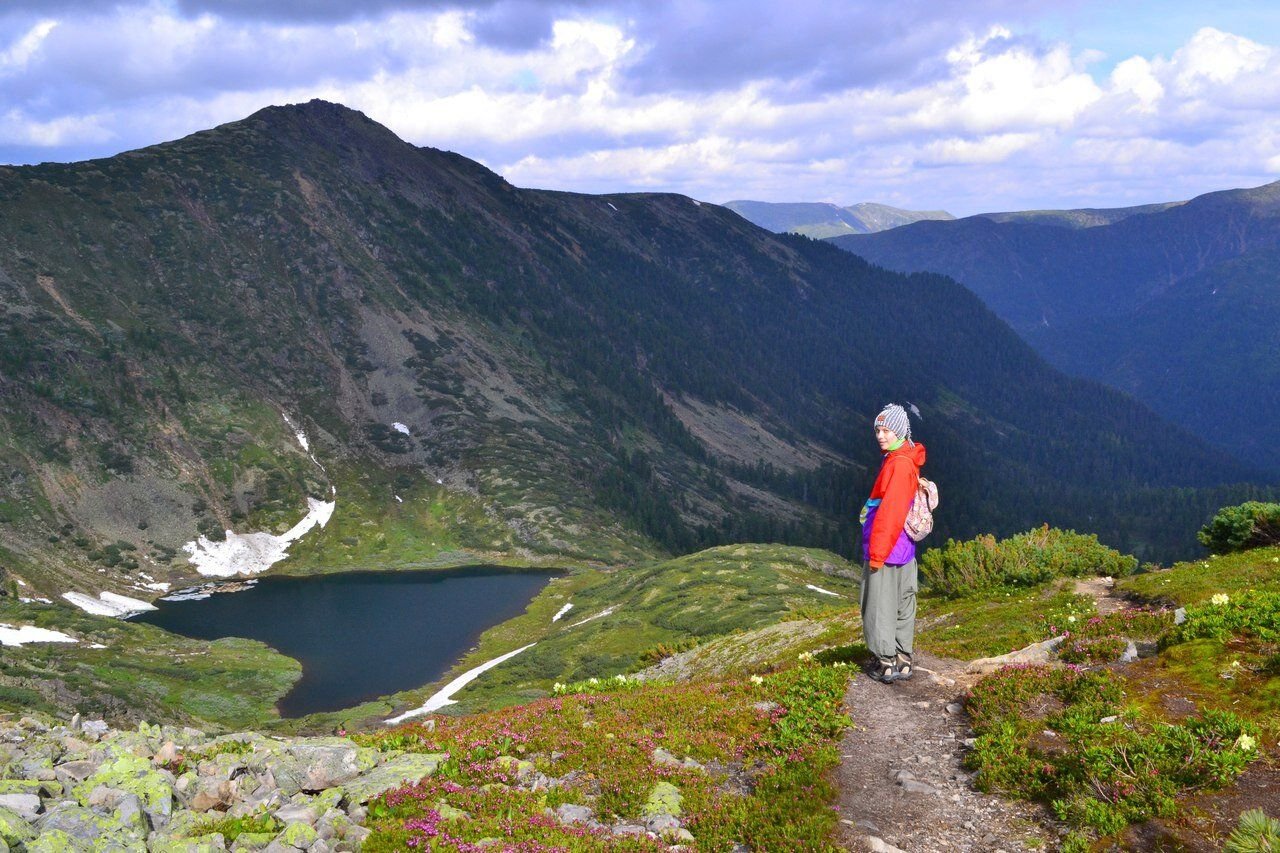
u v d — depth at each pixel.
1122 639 6.30
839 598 83.25
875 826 4.42
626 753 5.29
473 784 4.87
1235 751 4.31
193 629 94.69
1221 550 12.76
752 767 5.21
